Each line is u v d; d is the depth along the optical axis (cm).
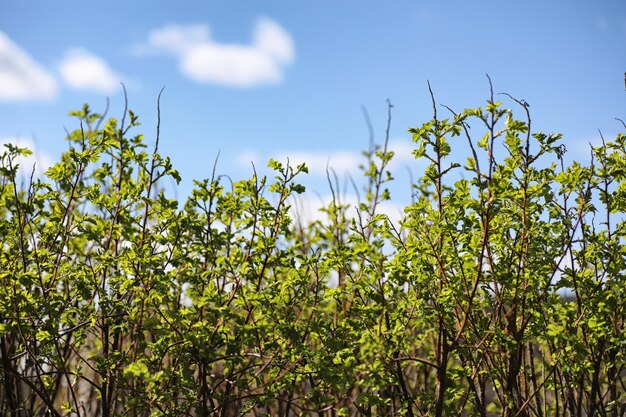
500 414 449
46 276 448
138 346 463
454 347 381
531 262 386
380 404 396
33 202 450
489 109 373
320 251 430
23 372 462
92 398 529
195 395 411
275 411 547
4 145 432
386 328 398
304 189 438
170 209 430
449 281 384
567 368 373
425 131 382
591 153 396
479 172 367
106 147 457
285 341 414
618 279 388
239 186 431
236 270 433
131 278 423
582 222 402
